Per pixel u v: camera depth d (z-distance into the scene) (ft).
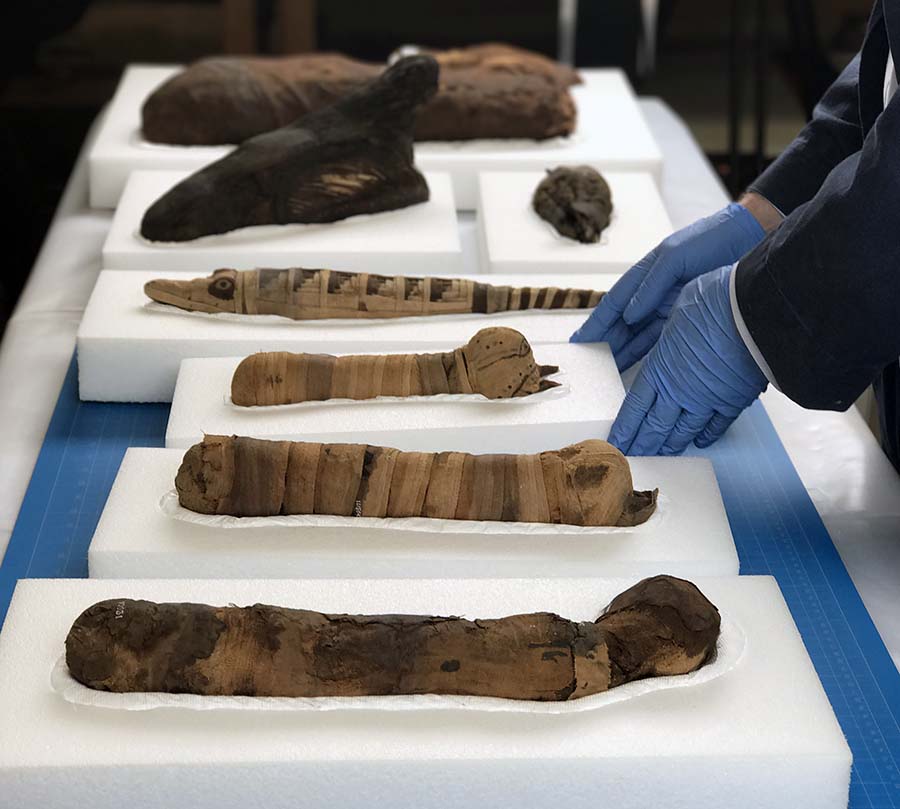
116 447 5.50
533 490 4.56
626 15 12.69
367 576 4.47
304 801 3.66
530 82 7.86
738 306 4.86
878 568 4.90
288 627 3.79
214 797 3.63
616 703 3.80
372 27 14.62
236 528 4.54
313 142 6.64
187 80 7.64
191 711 3.72
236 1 11.43
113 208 7.61
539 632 3.81
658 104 9.53
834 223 4.46
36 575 4.71
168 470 4.81
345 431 5.06
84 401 5.80
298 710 3.74
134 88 8.52
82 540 4.91
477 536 4.54
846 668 4.39
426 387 5.22
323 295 5.79
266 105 7.60
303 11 11.46
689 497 4.77
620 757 3.63
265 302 5.77
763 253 4.83
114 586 4.16
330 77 7.72
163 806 3.63
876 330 4.55
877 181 4.35
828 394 4.80
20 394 5.83
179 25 14.78
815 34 12.34
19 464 5.38
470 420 5.12
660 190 7.72
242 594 4.14
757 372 5.01
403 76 6.70
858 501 5.27
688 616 3.86
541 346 5.63
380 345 5.67
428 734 3.67
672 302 5.76
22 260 10.87
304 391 5.18
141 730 3.66
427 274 6.49
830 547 5.00
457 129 7.69
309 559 4.44
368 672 3.76
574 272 6.46
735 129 10.30
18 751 3.58
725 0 15.01
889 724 4.16
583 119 8.08
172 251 6.44
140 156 7.47
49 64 13.70
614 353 5.82
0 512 5.07
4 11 11.72
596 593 4.19
